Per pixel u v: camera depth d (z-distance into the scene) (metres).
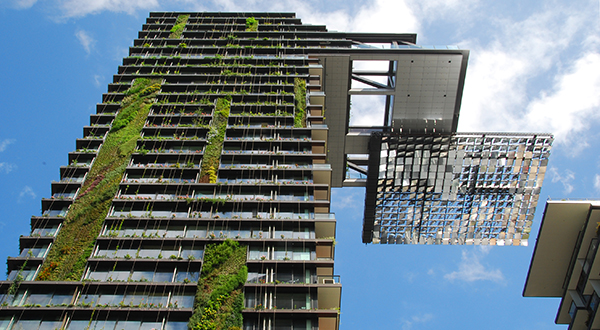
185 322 39.44
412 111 80.50
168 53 81.69
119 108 67.50
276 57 79.81
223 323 39.16
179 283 41.91
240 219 48.44
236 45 84.94
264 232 47.75
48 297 40.72
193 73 75.62
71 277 42.75
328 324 40.78
